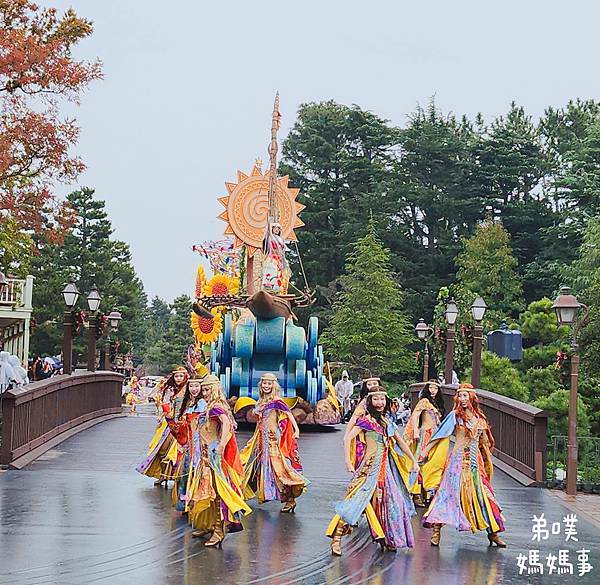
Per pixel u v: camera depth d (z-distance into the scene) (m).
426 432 13.97
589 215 56.88
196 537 11.59
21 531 11.62
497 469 19.05
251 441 13.84
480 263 56.59
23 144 27.12
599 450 23.31
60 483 15.33
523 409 17.81
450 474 11.60
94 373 25.81
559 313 16.67
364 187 67.38
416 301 60.78
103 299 61.28
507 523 13.31
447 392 24.25
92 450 19.62
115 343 37.56
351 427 11.12
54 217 28.27
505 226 62.75
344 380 33.59
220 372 27.16
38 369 36.16
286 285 28.30
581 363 26.33
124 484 15.39
